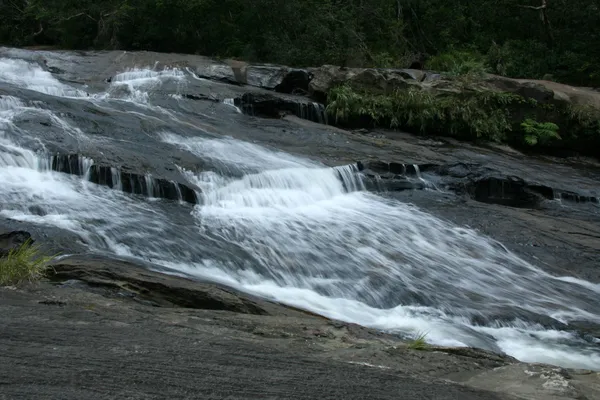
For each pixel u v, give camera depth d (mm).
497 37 31984
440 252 11555
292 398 3676
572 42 30797
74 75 19688
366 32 29719
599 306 10258
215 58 22688
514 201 15828
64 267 7336
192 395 3568
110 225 9820
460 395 4098
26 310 5184
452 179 15477
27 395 3354
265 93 19562
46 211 9969
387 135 19906
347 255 10625
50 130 12812
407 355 5617
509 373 5305
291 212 12359
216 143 14867
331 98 20234
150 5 25891
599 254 12383
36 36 28047
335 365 4410
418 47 31438
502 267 11375
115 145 12922
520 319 9164
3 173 10953
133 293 7121
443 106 20516
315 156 15211
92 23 27109
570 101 22375
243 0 26266
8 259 6918
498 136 20906
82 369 3789
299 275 9688
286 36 25969
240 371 4059
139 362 4020
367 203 13648
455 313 9125
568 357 8164
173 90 18750
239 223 11148
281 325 6293
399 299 9414
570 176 18219
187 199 11773
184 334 4895
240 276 9312
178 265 9164
